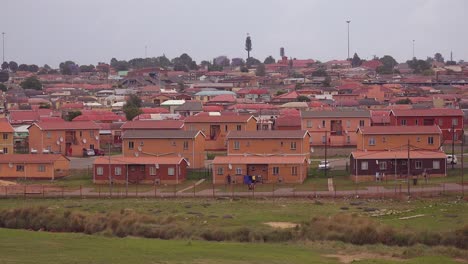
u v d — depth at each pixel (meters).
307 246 56.69
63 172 107.62
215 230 61.97
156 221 66.94
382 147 107.56
